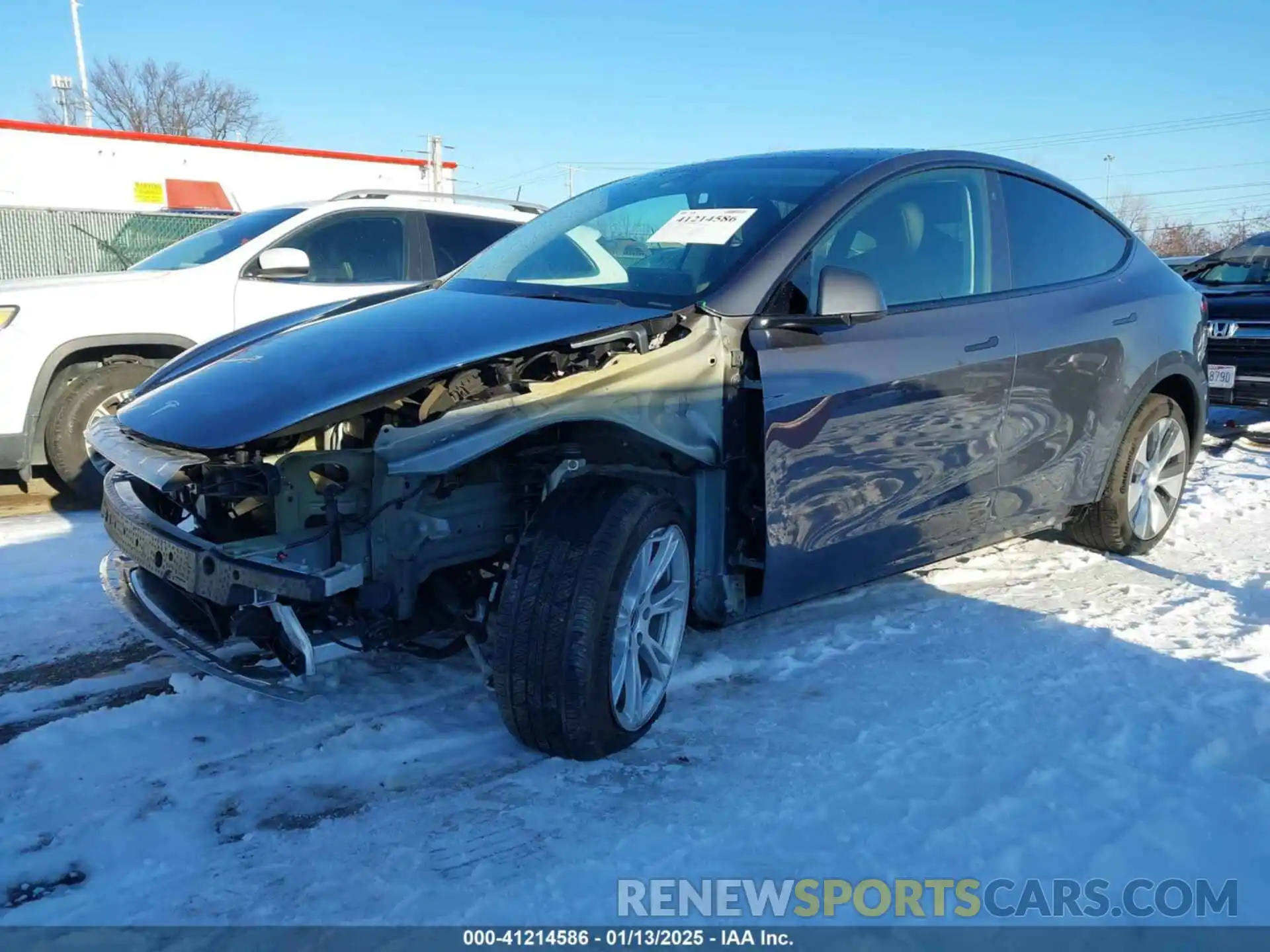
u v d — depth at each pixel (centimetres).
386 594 272
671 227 374
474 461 294
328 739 305
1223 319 823
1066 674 354
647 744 303
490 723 319
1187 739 306
